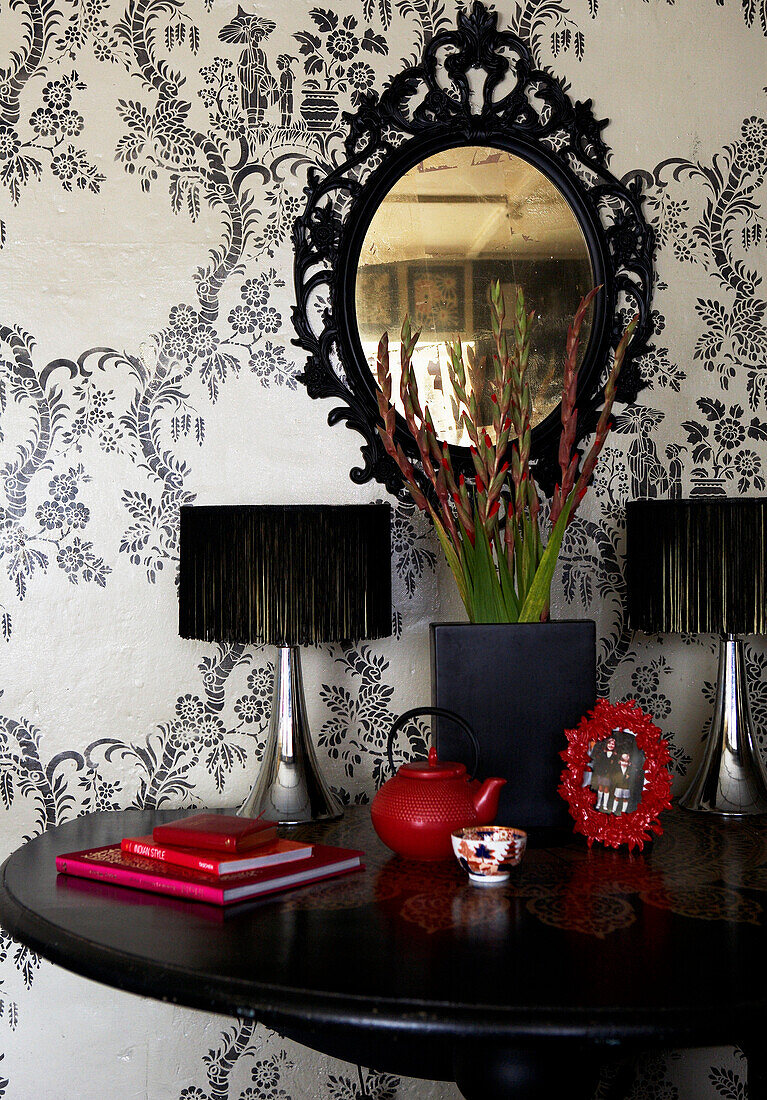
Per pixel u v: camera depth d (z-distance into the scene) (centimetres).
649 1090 180
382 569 156
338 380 176
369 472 177
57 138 172
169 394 174
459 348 158
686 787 185
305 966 95
